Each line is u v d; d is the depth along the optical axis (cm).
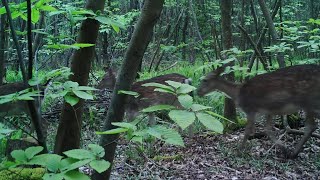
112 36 1510
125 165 512
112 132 180
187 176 478
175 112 171
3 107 614
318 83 554
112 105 252
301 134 629
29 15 228
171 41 1747
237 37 1418
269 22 679
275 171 494
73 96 228
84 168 463
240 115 775
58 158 179
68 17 252
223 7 684
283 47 598
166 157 542
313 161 534
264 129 640
